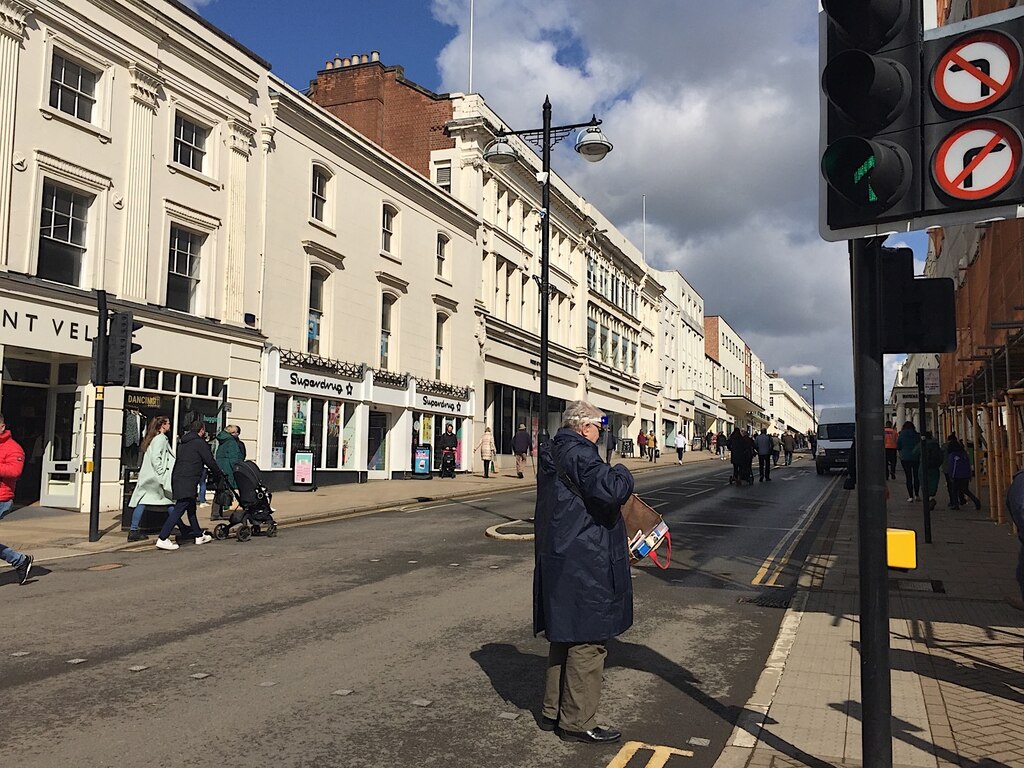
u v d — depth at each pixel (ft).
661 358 207.41
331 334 76.69
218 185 63.21
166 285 58.65
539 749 14.69
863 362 11.43
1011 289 40.86
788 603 27.50
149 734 14.99
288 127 71.36
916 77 10.84
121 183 54.95
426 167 107.86
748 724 15.52
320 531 45.34
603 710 16.94
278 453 69.56
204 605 26.02
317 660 19.92
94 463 40.22
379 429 86.69
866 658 11.23
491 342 111.14
